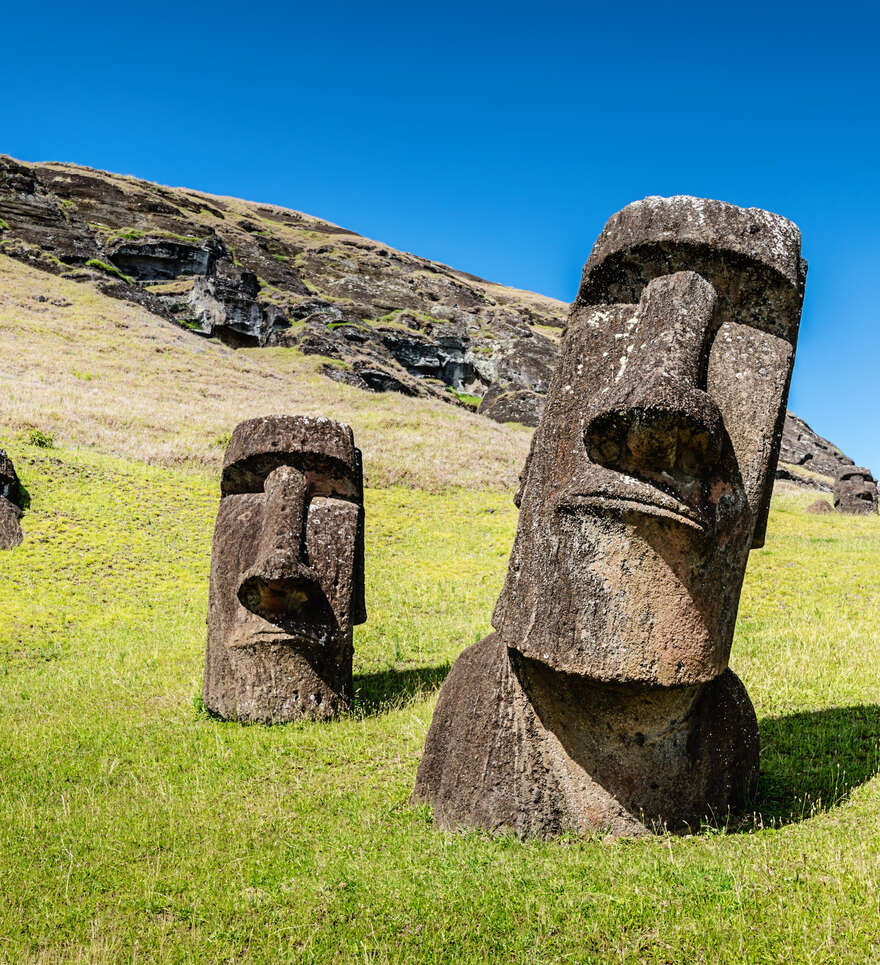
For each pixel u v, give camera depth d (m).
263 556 8.48
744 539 5.24
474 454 29.02
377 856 5.20
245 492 9.38
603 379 5.54
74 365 34.19
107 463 21.52
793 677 8.91
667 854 4.98
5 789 6.71
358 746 7.68
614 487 4.96
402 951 4.07
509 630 5.54
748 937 3.84
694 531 4.91
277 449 9.00
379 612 13.84
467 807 5.61
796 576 15.13
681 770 5.58
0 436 21.44
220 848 5.54
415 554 18.41
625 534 4.98
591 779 5.54
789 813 5.61
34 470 19.66
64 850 5.53
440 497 23.92
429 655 11.59
